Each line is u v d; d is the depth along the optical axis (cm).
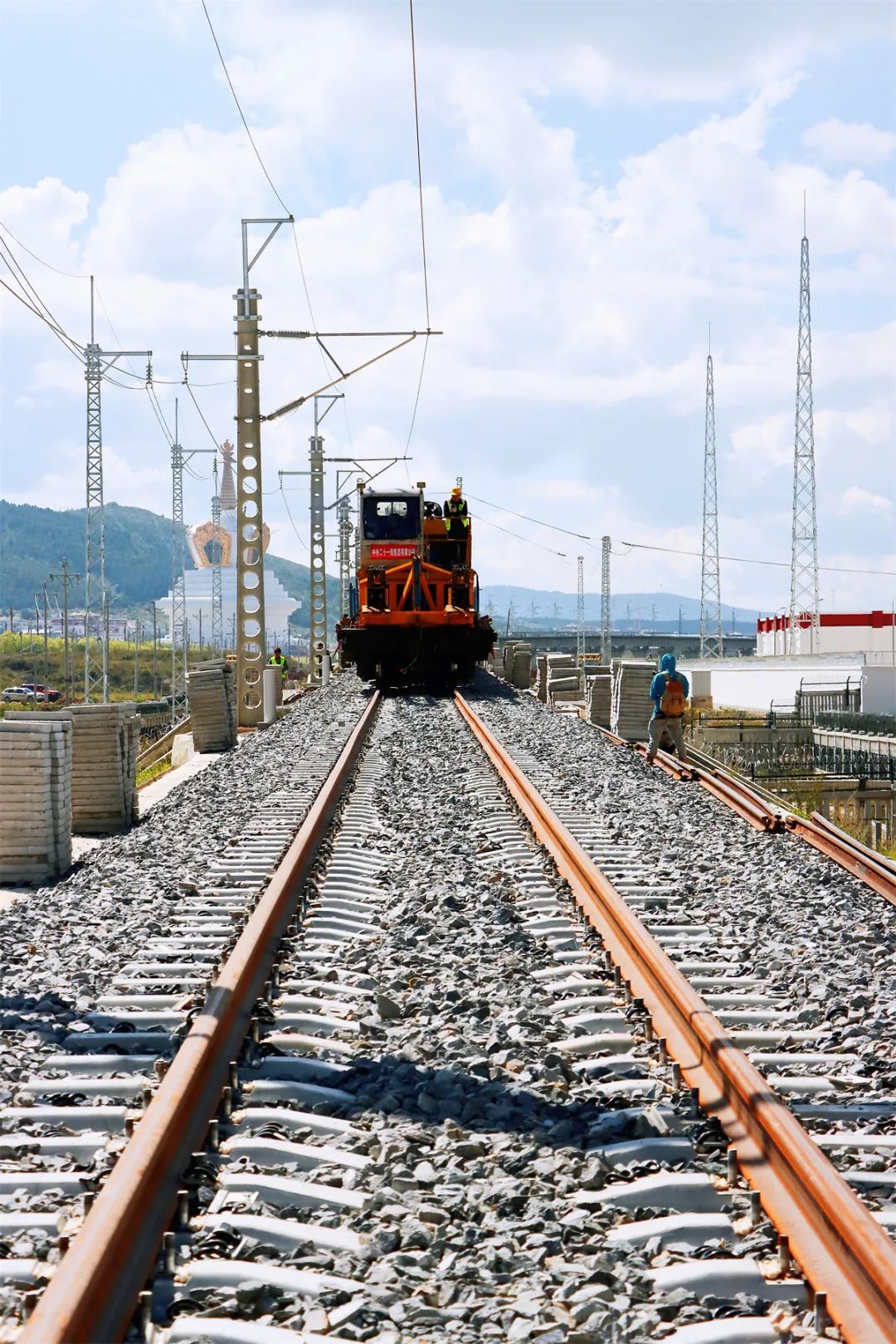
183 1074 557
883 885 1132
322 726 2775
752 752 4744
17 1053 669
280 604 19912
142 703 7612
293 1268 441
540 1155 536
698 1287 431
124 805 1595
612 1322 400
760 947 916
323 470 5891
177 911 1034
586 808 1570
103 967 860
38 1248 445
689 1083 604
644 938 793
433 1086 609
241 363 3061
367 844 1331
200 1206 487
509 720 2828
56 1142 548
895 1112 592
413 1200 491
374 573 3791
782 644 9525
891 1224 470
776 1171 500
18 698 9388
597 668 4172
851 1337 394
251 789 1819
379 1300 418
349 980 816
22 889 1227
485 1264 441
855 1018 738
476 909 998
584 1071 637
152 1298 418
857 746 4625
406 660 3797
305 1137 561
